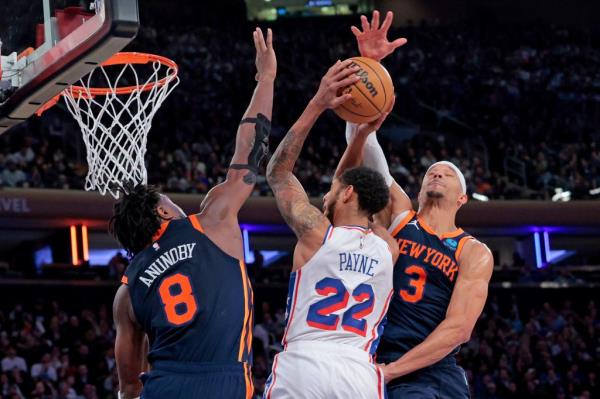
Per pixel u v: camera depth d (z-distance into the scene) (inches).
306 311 169.2
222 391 151.5
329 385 163.6
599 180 978.7
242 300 157.3
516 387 685.9
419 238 195.5
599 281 904.9
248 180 164.7
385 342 190.2
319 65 1189.1
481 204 914.7
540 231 950.4
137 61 244.8
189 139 948.6
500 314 829.8
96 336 647.8
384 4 1391.5
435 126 1080.8
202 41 1173.7
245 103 1056.2
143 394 154.1
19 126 849.5
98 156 241.0
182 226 161.0
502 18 1393.9
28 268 888.3
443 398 189.6
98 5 172.7
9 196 780.0
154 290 157.0
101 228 848.3
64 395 565.9
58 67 183.0
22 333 633.6
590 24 1373.0
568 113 1116.5
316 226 172.4
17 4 201.6
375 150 205.5
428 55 1230.3
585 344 781.3
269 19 1358.3
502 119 1088.2
